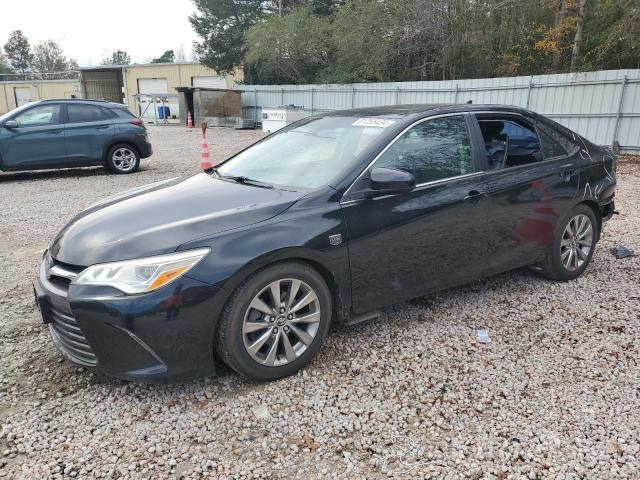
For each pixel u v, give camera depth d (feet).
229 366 10.07
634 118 46.16
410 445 8.69
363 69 78.07
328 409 9.59
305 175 11.81
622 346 11.85
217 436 8.93
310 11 94.53
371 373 10.75
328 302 10.88
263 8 125.49
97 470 8.13
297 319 10.50
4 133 33.65
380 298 11.69
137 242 9.53
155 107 104.78
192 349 9.42
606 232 21.02
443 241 12.37
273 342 10.26
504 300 14.34
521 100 54.75
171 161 45.32
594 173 15.53
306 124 14.37
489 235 13.24
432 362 11.19
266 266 9.93
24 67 248.11
